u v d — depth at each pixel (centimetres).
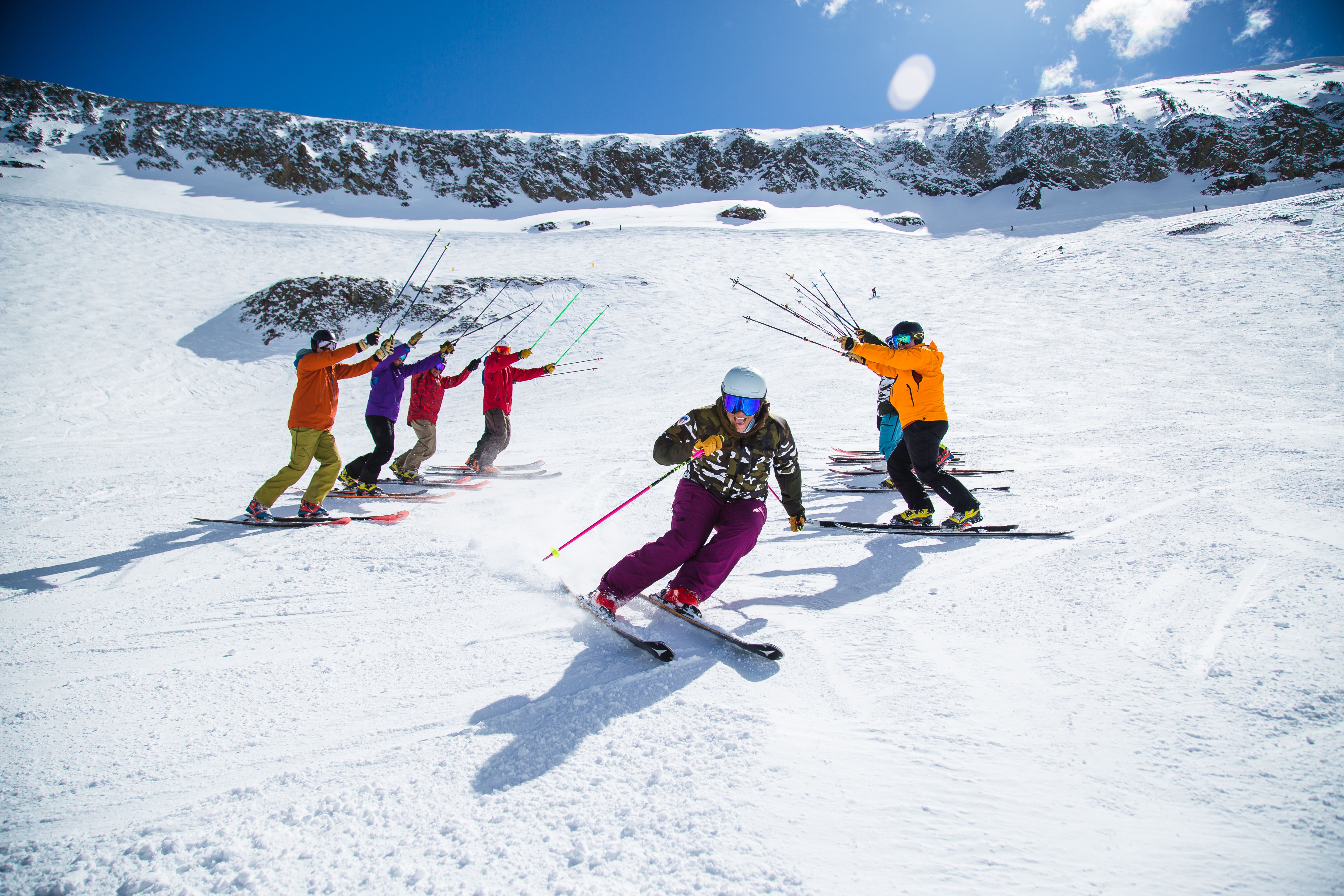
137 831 171
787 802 172
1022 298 2811
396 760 199
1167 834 156
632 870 151
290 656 279
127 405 1975
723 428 298
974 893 141
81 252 3766
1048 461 690
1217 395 1138
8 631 316
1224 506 445
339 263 4147
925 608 306
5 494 693
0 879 155
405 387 643
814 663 254
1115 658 245
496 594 346
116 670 271
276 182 6788
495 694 239
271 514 532
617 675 249
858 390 1524
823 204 7519
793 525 332
